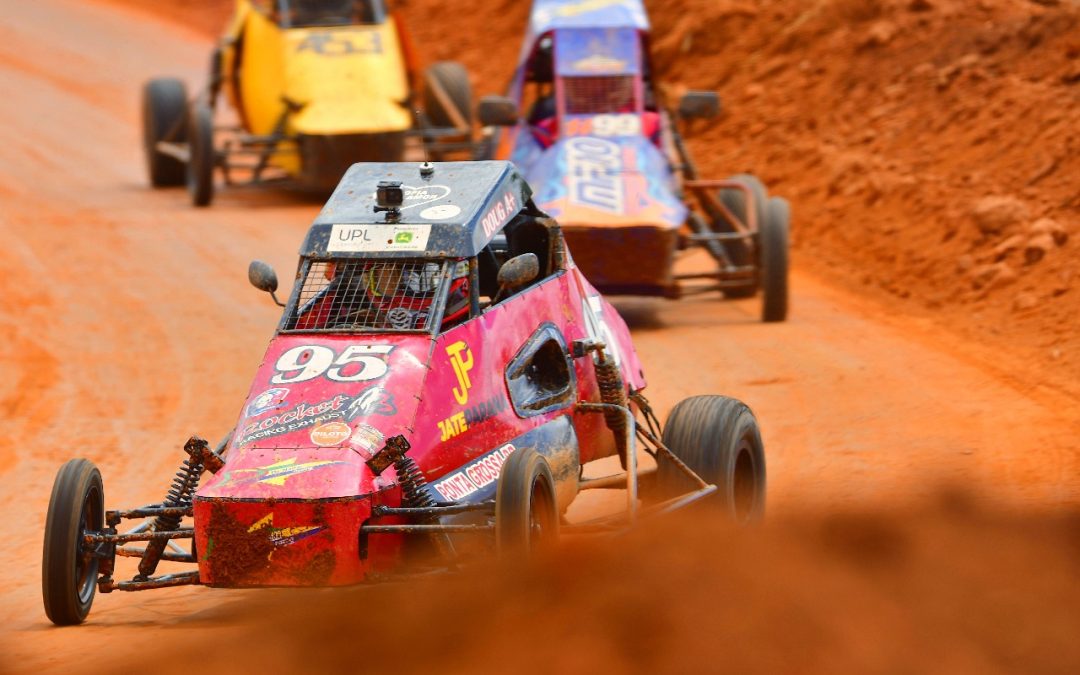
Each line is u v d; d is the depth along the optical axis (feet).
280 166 244.63
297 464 77.41
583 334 98.68
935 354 151.64
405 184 94.22
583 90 174.60
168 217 236.63
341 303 86.99
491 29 383.24
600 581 80.48
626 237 156.46
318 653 73.51
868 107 237.45
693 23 293.64
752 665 68.54
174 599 91.91
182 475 83.41
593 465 124.06
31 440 135.33
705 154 253.03
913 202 199.93
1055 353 146.00
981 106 214.07
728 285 172.14
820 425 129.18
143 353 163.84
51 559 81.41
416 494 78.02
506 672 68.18
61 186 265.75
